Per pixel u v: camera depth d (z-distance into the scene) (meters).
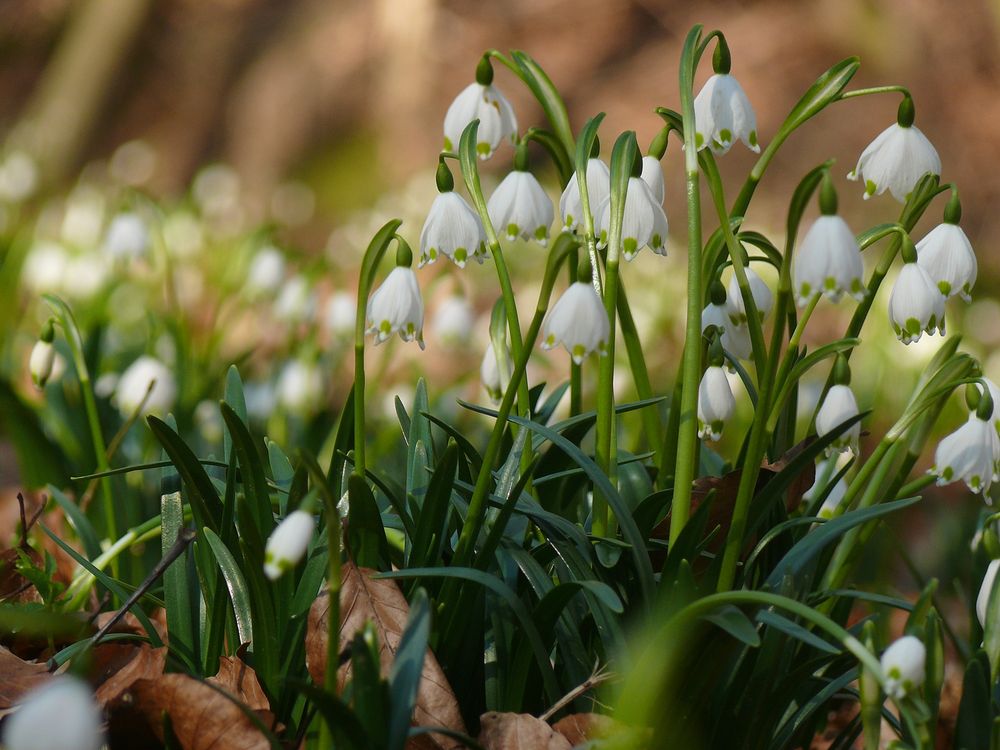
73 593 1.04
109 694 0.94
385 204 3.53
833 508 1.01
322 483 0.86
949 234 0.94
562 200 0.96
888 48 4.65
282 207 4.17
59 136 4.69
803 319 0.92
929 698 0.92
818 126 4.61
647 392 1.00
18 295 2.00
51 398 1.25
